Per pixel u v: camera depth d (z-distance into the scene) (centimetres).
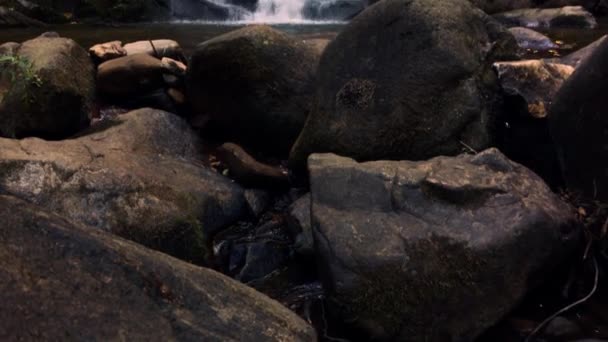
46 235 189
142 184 372
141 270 202
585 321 296
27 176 346
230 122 495
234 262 374
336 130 409
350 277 295
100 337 178
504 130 402
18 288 172
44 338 168
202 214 385
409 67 392
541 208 312
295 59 481
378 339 291
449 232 302
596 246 333
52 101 435
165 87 535
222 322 210
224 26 1100
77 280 185
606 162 338
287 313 236
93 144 407
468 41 399
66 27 1079
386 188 322
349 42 421
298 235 367
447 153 389
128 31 984
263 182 433
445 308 289
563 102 367
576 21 976
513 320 298
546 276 309
